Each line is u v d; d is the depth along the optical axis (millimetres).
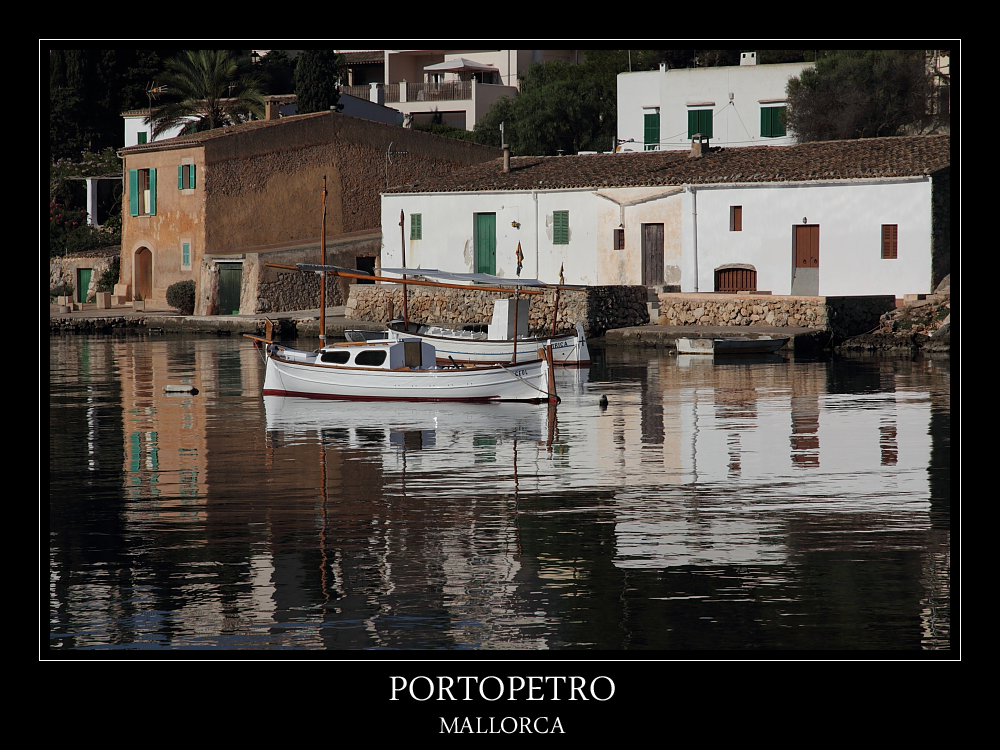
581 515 30453
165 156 116188
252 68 163000
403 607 23203
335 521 29953
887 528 28891
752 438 42906
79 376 68188
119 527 29516
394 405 54312
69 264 127188
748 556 26500
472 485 34531
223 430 46250
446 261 106188
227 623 22391
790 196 89875
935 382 61375
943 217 85688
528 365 54500
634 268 96812
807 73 113062
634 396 56469
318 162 119500
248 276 108000
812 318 83125
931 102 108125
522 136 145500
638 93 126125
